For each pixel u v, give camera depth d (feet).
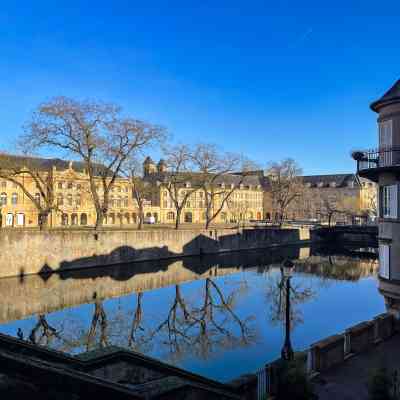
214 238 199.72
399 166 59.00
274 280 133.28
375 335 51.80
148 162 375.66
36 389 18.49
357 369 42.75
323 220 376.68
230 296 109.50
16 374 18.39
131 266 154.71
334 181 436.35
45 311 92.84
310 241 261.03
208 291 116.26
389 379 32.89
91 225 253.85
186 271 150.92
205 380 32.53
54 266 134.92
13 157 143.02
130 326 81.71
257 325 82.28
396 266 62.03
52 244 134.31
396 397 32.71
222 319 87.04
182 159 192.65
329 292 113.60
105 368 29.07
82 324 83.05
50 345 69.97
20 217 239.30
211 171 199.00
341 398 35.83
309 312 91.50
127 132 147.64
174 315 90.27
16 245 125.49
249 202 407.23
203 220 362.74
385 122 63.82
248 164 202.28
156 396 21.79
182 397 23.70
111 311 93.61
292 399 34.30
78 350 67.87
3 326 80.94
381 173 64.90
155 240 170.09
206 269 156.97
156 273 144.56
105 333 76.95
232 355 65.26
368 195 422.41
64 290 114.01
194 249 188.96
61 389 18.94
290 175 279.08
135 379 29.63
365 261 181.68
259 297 108.27
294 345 69.36
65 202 254.47
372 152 64.18
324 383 39.06
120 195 293.43
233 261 178.91
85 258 143.95
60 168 257.96
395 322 55.93
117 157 149.59
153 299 106.11
